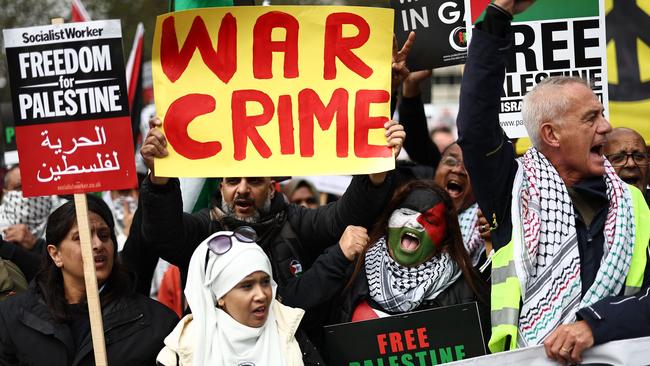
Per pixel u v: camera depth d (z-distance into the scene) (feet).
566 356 13.30
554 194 13.87
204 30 15.58
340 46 15.53
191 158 15.49
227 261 14.06
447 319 14.93
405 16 18.49
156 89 15.64
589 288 13.57
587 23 17.94
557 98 13.94
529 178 14.02
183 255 16.02
